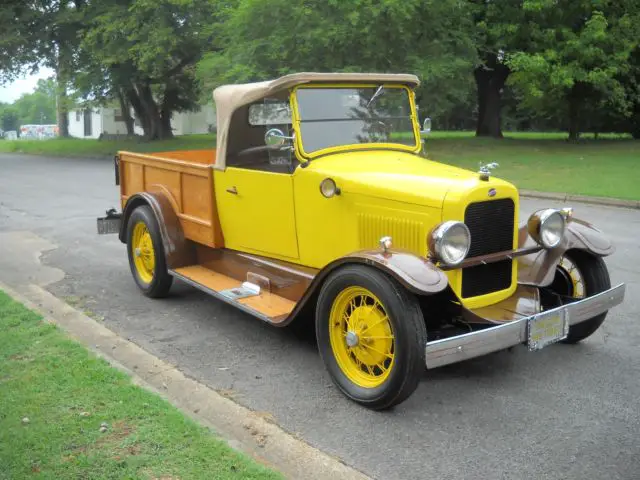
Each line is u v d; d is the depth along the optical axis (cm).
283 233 517
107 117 4559
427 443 368
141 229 660
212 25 2095
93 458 324
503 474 336
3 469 314
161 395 405
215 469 318
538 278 470
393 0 1554
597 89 2158
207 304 633
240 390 439
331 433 380
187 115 4712
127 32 2353
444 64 1695
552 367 475
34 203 1280
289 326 569
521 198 1291
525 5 1822
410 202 431
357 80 512
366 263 397
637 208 1155
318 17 1609
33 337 494
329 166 481
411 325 376
